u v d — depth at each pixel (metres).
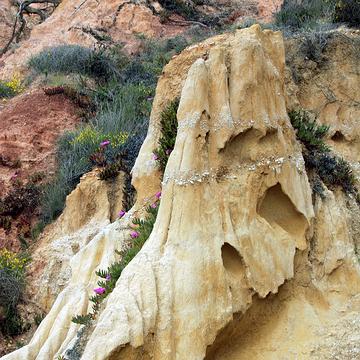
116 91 15.71
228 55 8.20
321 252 8.06
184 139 7.63
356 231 8.63
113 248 8.81
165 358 6.59
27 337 10.29
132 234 8.41
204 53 9.25
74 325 8.05
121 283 6.98
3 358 8.15
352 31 10.97
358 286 8.02
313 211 8.11
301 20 14.20
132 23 19.92
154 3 20.42
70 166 12.80
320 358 7.23
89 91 15.73
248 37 8.47
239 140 7.85
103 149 12.09
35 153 13.99
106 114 14.12
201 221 7.29
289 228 7.95
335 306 7.83
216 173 7.63
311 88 10.12
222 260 7.20
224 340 7.14
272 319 7.51
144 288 6.86
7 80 18.44
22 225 12.45
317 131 9.23
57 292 10.51
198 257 7.09
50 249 11.11
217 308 6.98
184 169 7.47
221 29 19.52
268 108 8.09
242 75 8.01
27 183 13.18
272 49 8.89
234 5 20.66
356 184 9.13
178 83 9.34
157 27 19.89
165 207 7.42
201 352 6.74
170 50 18.61
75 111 15.25
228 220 7.39
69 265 9.77
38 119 14.84
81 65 17.23
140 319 6.64
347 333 7.45
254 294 7.30
